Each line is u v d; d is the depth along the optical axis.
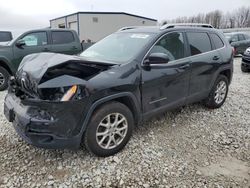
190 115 4.86
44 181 2.92
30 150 3.51
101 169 3.13
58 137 2.91
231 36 16.50
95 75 3.10
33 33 7.57
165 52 3.94
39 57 3.39
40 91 2.88
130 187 2.84
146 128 4.24
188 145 3.76
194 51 4.45
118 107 3.31
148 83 3.61
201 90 4.67
